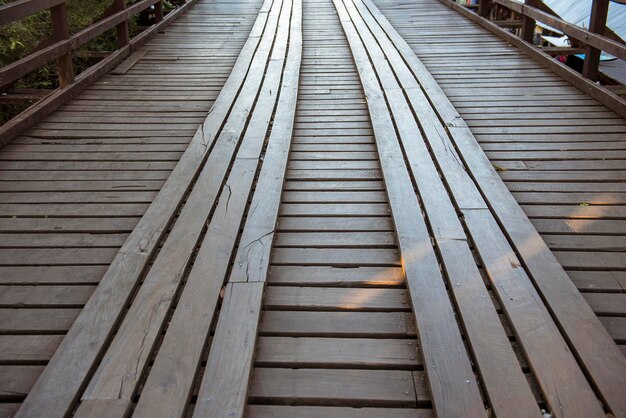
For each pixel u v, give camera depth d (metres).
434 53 6.36
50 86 6.68
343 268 2.50
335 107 4.64
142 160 3.62
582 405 1.74
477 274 2.37
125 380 1.85
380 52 6.14
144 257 2.52
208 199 3.03
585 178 3.29
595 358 1.91
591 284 2.36
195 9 9.20
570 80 5.15
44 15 6.50
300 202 3.08
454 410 1.72
